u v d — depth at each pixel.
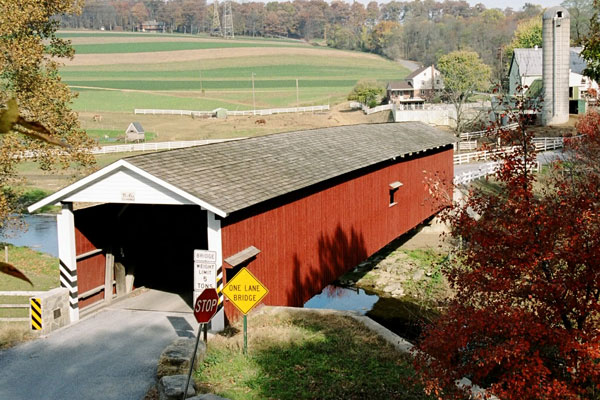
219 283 13.20
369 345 12.81
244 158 16.83
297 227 16.56
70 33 173.50
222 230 13.24
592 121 21.08
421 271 25.36
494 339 8.98
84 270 14.86
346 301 22.66
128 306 15.49
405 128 28.69
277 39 196.25
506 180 9.37
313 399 10.43
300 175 16.66
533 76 55.72
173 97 95.44
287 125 70.19
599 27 22.67
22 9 21.09
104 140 59.06
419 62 145.25
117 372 11.44
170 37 172.88
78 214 14.53
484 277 9.02
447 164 30.14
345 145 21.64
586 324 8.48
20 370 11.55
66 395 10.52
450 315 8.87
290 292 16.28
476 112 59.34
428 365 9.07
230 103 91.69
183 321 14.20
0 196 20.92
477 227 9.25
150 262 17.62
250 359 11.95
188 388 10.28
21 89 21.23
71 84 105.56
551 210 8.88
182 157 15.14
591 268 8.24
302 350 12.46
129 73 120.94
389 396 10.56
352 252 19.86
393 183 23.16
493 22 146.12
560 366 9.02
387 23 164.00
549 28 51.12
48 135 1.47
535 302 8.84
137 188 13.48
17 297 17.22
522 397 8.09
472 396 9.97
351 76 123.62
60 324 13.94
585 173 16.80
